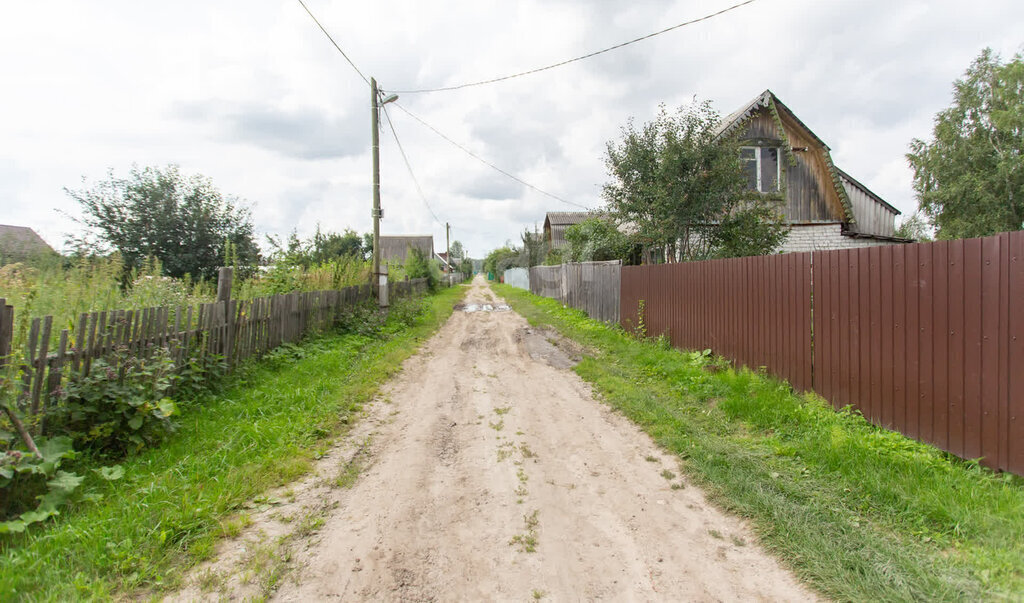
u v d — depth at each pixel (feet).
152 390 13.17
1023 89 65.16
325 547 8.90
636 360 25.30
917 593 7.24
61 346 11.71
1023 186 63.41
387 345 30.73
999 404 10.68
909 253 13.12
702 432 14.52
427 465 12.88
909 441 12.64
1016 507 9.12
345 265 40.57
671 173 33.76
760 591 7.61
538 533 9.45
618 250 45.14
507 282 169.37
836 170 44.91
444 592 7.64
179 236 36.09
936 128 72.18
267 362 22.35
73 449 11.38
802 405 16.11
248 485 10.98
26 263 22.47
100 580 7.52
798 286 17.94
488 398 19.76
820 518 9.49
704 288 25.12
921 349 12.71
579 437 15.01
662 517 10.04
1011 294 10.40
